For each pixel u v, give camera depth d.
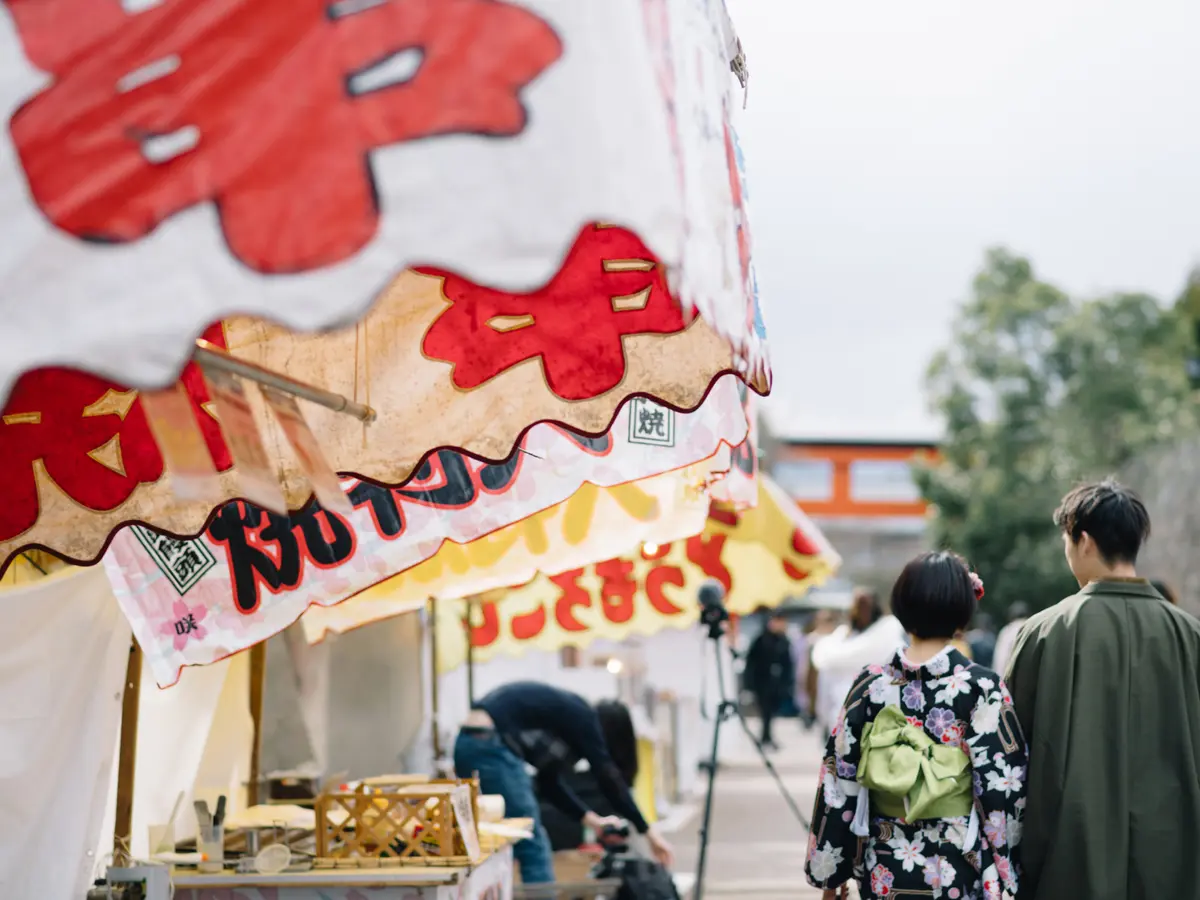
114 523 3.35
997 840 3.32
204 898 3.61
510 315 3.47
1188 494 25.64
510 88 1.79
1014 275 34.00
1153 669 3.46
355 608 4.77
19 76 1.80
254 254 1.75
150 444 3.34
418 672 6.66
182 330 1.72
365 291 1.73
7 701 3.27
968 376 33.50
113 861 3.61
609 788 5.44
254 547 3.79
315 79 1.80
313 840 3.88
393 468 3.54
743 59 2.76
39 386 3.22
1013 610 12.79
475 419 3.52
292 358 3.54
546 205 1.75
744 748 17.06
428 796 3.73
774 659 17.92
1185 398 33.38
